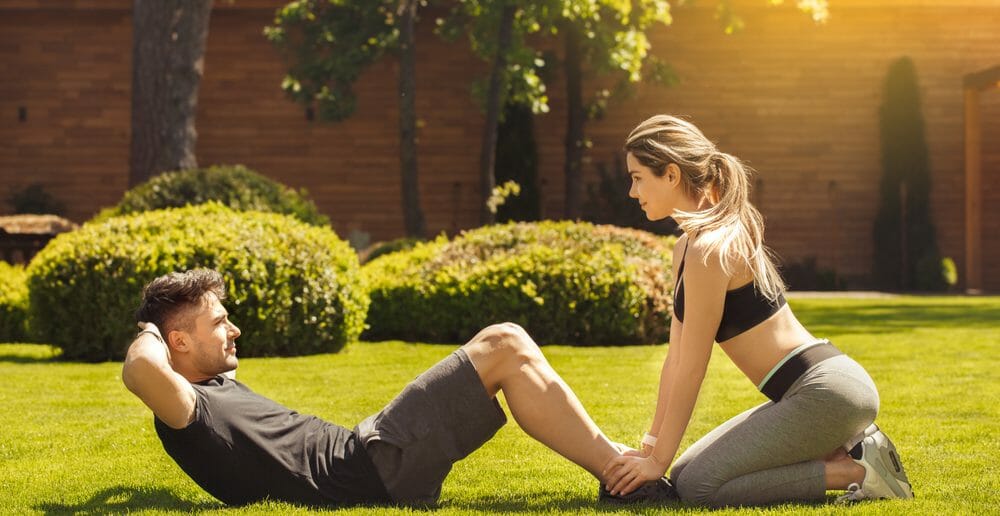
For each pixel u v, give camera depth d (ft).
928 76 75.36
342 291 31.12
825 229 75.41
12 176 74.23
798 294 67.87
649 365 26.89
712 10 75.05
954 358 27.58
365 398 21.16
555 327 34.04
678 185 11.43
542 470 14.02
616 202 73.00
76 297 29.07
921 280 72.02
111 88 74.28
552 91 75.20
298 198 42.88
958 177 75.41
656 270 34.83
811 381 10.85
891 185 73.87
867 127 75.41
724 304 11.05
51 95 74.23
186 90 51.24
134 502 11.91
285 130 74.69
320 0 70.03
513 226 37.55
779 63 75.41
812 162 75.41
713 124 75.46
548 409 11.07
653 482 11.37
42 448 15.70
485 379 11.00
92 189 74.28
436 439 10.73
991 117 76.84
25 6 72.74
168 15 50.90
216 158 74.49
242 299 28.94
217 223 30.40
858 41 75.20
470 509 10.99
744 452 10.96
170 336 10.74
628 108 75.25
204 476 10.76
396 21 66.44
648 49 74.90
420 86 74.95
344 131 74.90
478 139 75.00
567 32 71.31
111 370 26.37
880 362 26.66
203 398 10.50
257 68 74.49
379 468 10.78
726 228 10.99
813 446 10.89
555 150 75.25
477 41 65.87
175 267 29.01
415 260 38.50
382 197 74.90
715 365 26.84
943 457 14.44
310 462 10.85
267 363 27.73
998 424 17.34
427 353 30.96
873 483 11.03
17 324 36.24
